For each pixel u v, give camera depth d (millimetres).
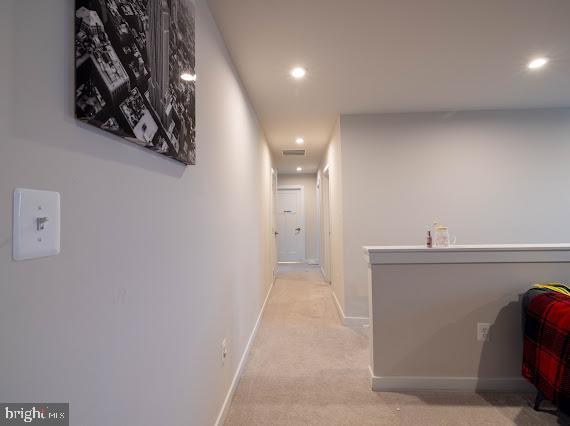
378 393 1979
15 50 483
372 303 2043
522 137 3256
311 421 1706
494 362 1985
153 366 935
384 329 2023
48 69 542
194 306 1306
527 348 1811
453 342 2004
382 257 2027
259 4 1589
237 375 2078
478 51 2092
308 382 2109
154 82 877
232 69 2117
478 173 3268
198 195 1378
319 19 1724
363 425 1672
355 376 2188
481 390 1978
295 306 3908
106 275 708
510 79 2533
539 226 3246
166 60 968
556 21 1770
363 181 3301
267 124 3650
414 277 2020
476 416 1741
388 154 3295
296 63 2213
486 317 1988
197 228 1361
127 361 791
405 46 2020
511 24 1800
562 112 3240
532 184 3252
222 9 1619
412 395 1953
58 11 563
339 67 2283
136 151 849
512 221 3250
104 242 700
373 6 1625
